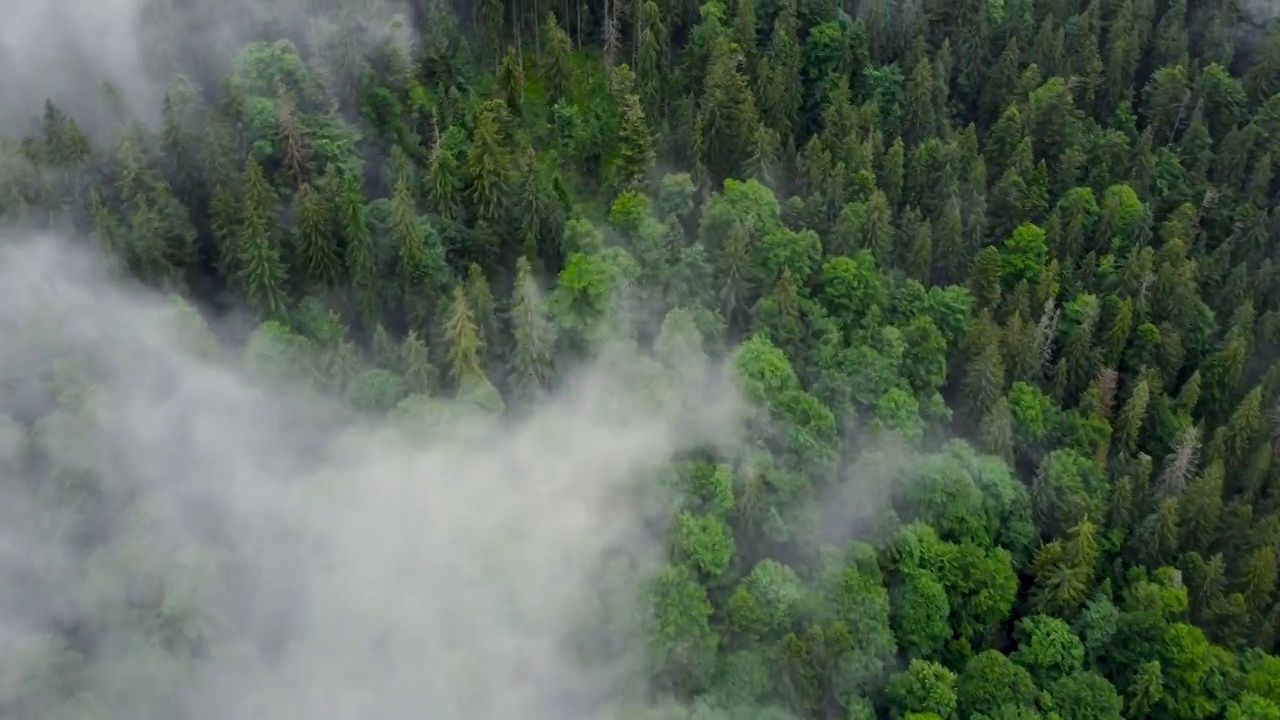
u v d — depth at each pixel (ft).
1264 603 318.65
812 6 451.94
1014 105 431.43
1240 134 440.45
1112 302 382.22
